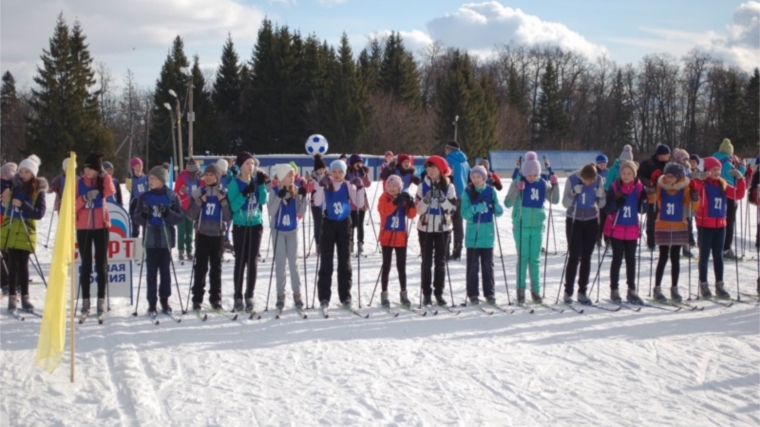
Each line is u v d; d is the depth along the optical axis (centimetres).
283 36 4938
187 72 2881
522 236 741
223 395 451
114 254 727
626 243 744
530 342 586
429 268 724
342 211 708
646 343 584
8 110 5403
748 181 1218
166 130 4944
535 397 452
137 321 655
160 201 681
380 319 670
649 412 428
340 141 4744
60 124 4366
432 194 720
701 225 764
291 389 463
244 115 5112
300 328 632
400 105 5106
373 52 6038
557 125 6197
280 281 698
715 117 5875
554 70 6306
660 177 759
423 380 484
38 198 680
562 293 802
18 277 715
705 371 511
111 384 475
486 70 6750
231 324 645
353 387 468
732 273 940
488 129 5116
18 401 440
